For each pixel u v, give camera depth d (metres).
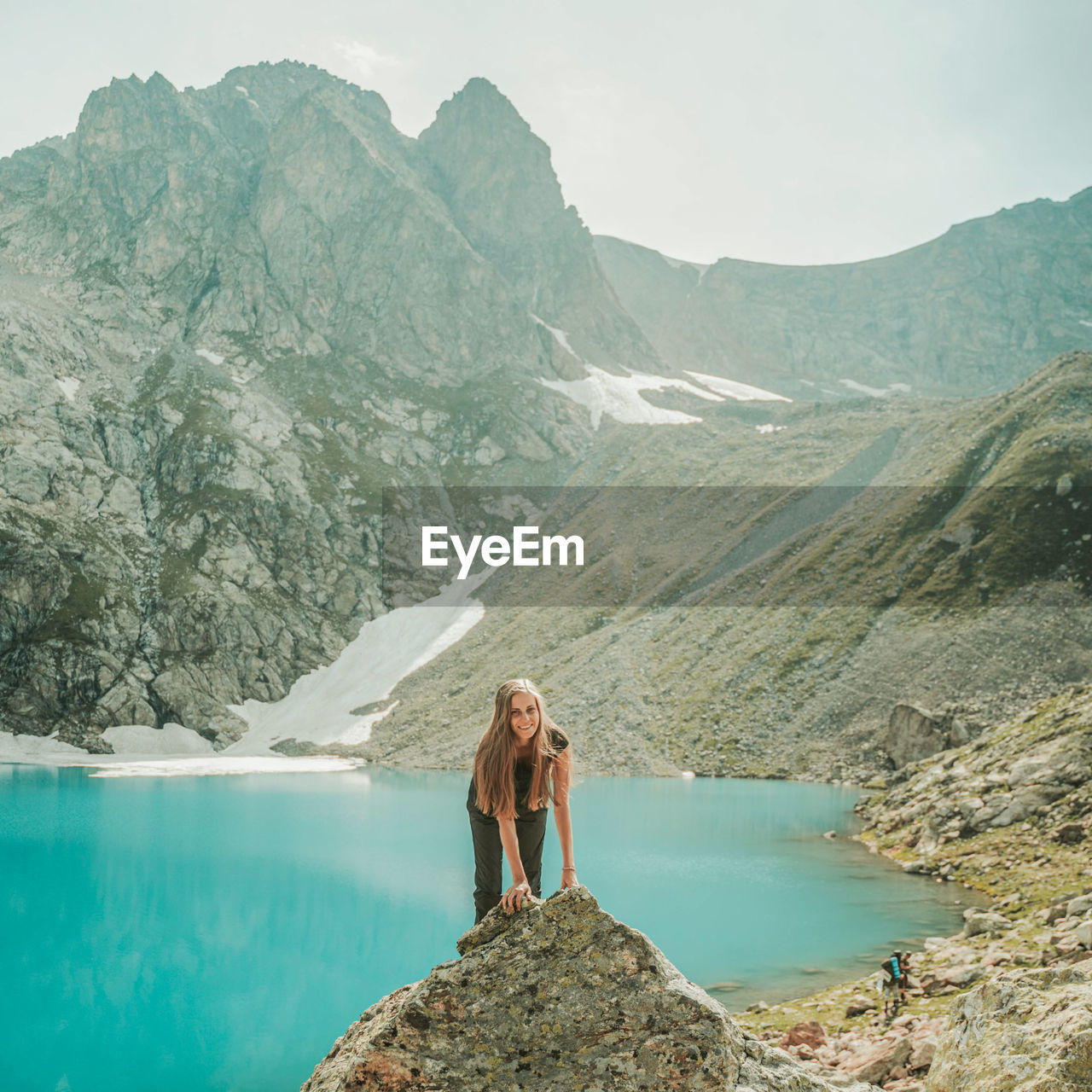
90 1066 21.19
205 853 45.84
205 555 133.25
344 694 119.62
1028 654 76.31
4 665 109.94
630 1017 6.30
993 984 8.90
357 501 157.75
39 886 38.75
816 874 40.66
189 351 179.75
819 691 84.94
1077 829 36.75
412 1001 6.39
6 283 177.88
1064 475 92.56
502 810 6.92
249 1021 23.91
